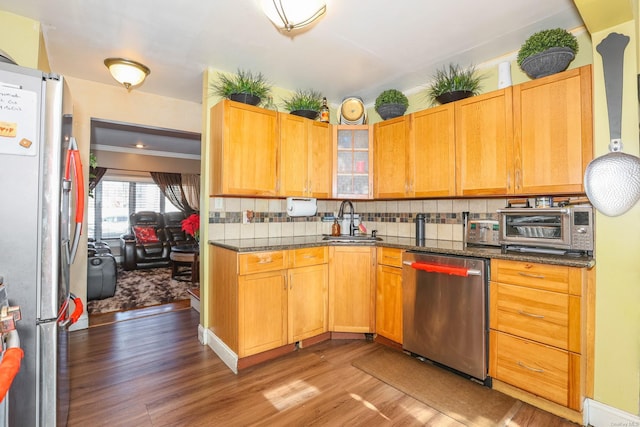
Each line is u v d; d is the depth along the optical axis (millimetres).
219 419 1768
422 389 2066
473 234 2539
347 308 2822
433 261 2311
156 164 6492
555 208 1920
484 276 2045
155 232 6527
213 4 1873
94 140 5238
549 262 1778
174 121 3402
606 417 1702
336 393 2023
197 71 2783
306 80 2996
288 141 2852
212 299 2725
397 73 2836
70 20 2033
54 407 1359
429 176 2662
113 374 2234
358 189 3154
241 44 2332
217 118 2594
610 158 1693
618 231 1698
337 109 3637
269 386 2100
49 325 1328
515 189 2168
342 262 2824
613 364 1697
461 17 2014
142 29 2139
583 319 1696
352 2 1850
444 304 2244
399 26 2107
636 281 1647
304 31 2172
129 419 1754
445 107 2564
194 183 7613
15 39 1966
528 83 2113
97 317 3410
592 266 1727
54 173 1333
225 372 2279
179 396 1979
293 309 2580
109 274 4039
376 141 3104
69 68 2725
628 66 1668
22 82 1275
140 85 3053
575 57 2145
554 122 1996
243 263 2295
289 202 3010
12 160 1256
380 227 3484
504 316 1977
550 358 1784
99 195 7004
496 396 1986
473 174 2393
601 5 1552
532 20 2055
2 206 1242
